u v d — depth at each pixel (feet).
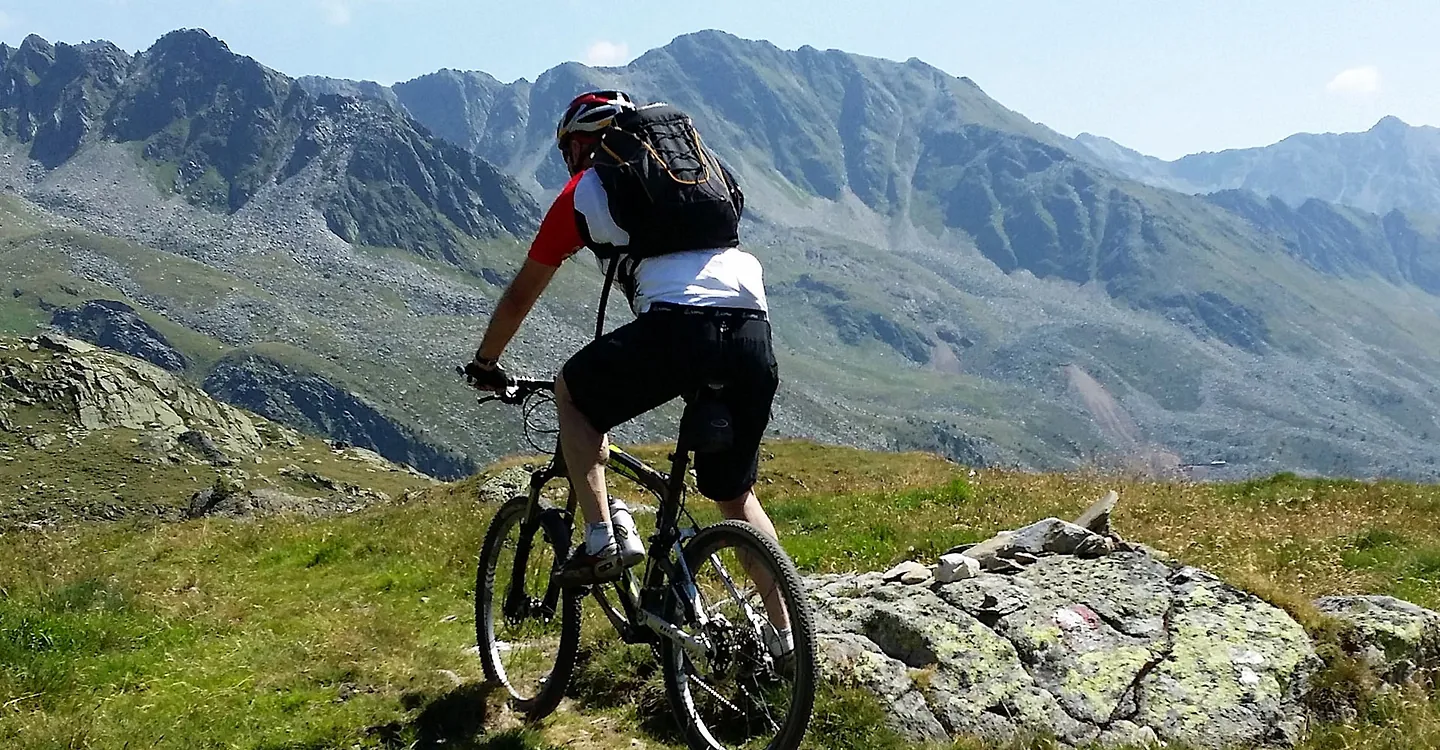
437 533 49.08
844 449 187.32
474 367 19.70
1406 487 63.05
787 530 50.96
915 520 49.37
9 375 623.36
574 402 18.38
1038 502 55.26
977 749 19.75
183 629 31.04
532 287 18.40
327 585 40.52
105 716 22.75
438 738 21.52
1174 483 67.92
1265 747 21.15
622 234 17.58
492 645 24.18
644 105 18.70
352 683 24.73
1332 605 26.91
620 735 21.53
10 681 24.59
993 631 23.68
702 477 19.01
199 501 111.14
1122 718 21.63
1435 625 25.57
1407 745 20.77
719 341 17.29
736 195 18.56
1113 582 26.43
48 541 59.31
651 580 19.52
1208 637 23.89
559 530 21.62
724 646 18.24
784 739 16.84
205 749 21.09
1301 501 58.34
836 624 24.43
